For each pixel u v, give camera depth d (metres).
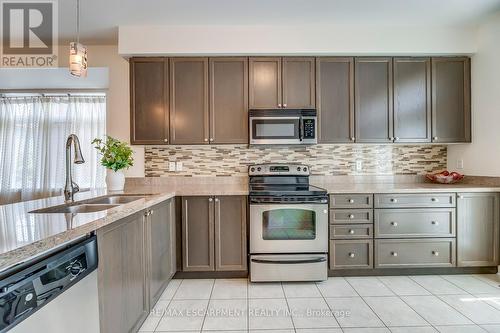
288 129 3.02
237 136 3.06
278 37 2.99
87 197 2.19
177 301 2.43
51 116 4.05
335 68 3.09
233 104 3.06
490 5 2.63
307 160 3.43
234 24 2.95
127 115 3.31
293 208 2.77
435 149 3.49
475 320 2.10
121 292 1.66
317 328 2.02
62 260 1.14
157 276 2.31
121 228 1.67
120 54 2.97
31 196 4.03
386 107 3.12
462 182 3.26
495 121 2.92
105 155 2.83
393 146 3.47
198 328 2.03
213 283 2.79
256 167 3.32
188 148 3.40
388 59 3.11
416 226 2.87
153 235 2.22
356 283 2.76
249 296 2.51
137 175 3.35
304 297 2.48
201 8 2.63
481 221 2.89
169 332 1.98
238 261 2.86
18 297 0.93
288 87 3.07
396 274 2.93
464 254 2.88
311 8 2.65
